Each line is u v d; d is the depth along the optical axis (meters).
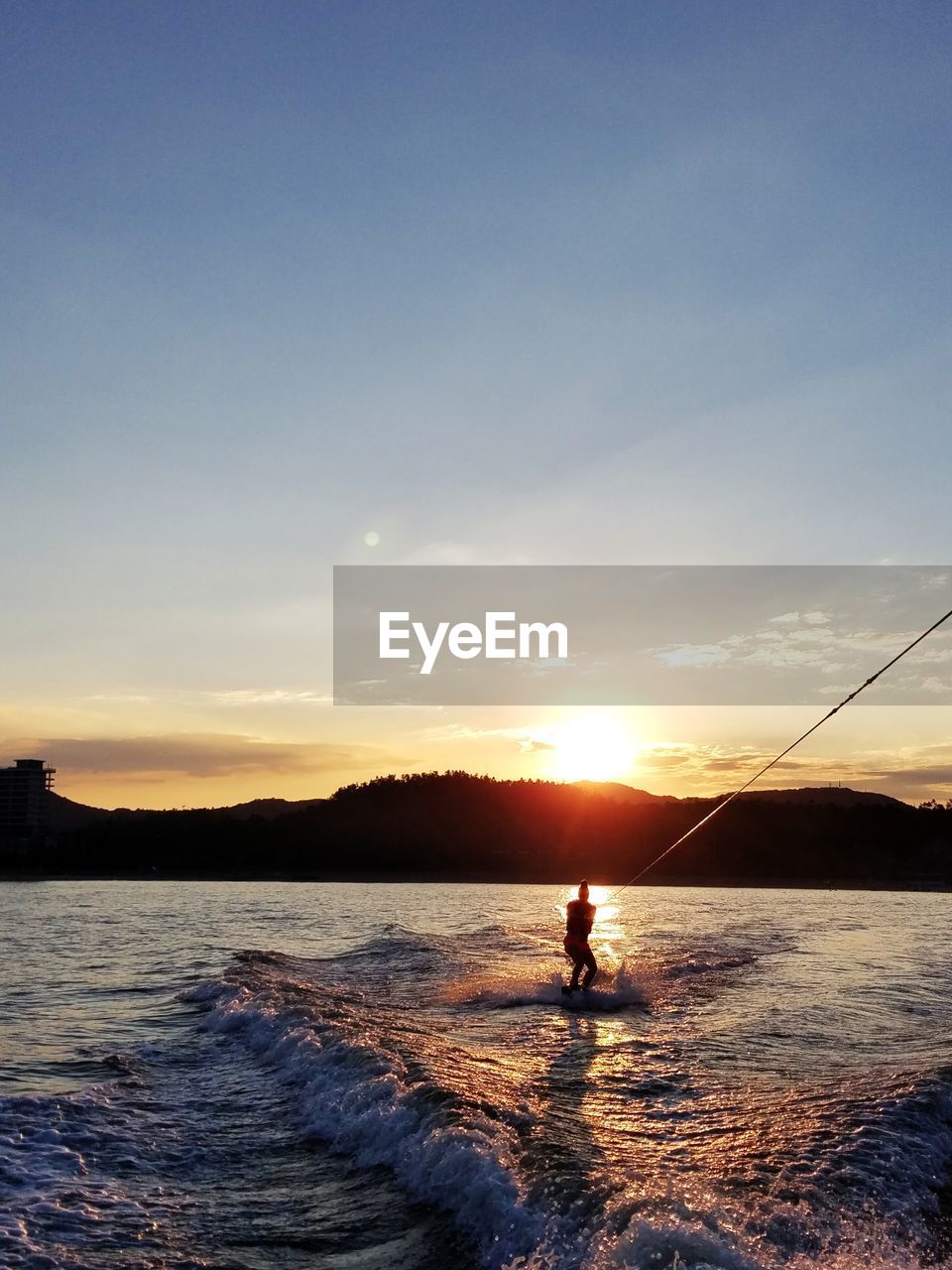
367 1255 5.88
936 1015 14.44
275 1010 13.30
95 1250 5.98
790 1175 6.86
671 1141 7.70
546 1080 9.81
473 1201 6.35
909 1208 6.43
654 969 19.66
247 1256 5.91
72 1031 13.20
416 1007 14.98
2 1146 7.95
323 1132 8.45
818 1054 11.44
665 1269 5.04
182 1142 8.21
